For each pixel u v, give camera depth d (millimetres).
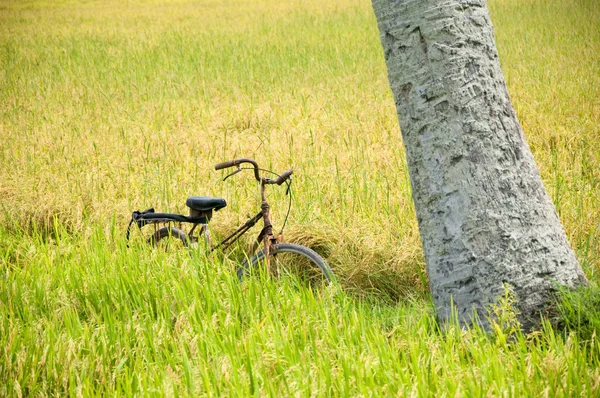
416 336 4992
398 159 9617
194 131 12297
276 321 5117
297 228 7363
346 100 14164
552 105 12023
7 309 5805
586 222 6988
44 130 12844
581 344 4773
